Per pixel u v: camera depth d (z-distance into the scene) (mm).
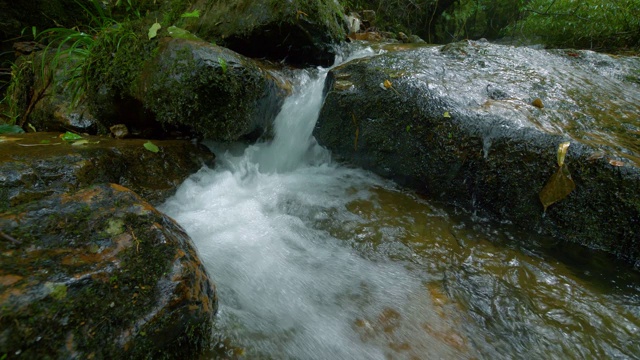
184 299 1386
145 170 2656
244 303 1871
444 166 2729
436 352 1707
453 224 2600
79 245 1426
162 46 2836
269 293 1969
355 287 2057
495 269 2197
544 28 8312
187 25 4254
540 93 3020
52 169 2189
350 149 3168
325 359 1631
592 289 2072
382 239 2424
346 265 2215
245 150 3346
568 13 7727
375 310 1912
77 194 1682
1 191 1956
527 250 2365
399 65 3238
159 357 1323
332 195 2916
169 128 3123
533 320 1873
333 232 2492
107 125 3195
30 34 4859
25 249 1350
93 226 1519
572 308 1941
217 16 4047
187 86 2688
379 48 4828
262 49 4016
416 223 2586
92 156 2400
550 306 1952
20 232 1410
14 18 4715
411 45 5039
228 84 2746
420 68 3195
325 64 4254
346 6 7918
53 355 1109
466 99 2814
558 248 2375
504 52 3713
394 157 2961
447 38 11062
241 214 2652
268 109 3182
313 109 3592
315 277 2113
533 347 1744
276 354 1606
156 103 2779
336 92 3082
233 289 1945
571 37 7676
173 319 1343
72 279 1269
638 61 3803
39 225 1467
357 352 1681
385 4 9281
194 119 2801
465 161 2639
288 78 3812
